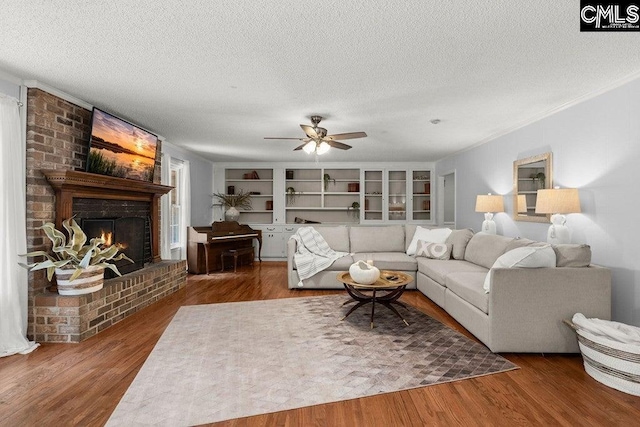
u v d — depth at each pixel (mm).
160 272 4250
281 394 2043
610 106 2941
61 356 2561
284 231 7793
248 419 1804
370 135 4887
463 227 6121
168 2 1777
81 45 2256
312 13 1882
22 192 2736
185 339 2916
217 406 1914
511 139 4516
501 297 2623
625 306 2805
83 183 3197
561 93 3146
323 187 7902
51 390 2072
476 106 3545
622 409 1903
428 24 1992
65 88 3070
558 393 2074
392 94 3182
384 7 1823
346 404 1949
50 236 2852
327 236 5484
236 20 1954
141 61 2504
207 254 5930
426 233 5180
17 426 1728
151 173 4457
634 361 2033
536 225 3977
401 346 2779
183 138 5137
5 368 2359
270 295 4492
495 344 2625
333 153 6559
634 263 2723
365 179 7891
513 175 4438
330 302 4125
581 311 2588
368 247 5434
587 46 2254
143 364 2434
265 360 2510
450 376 2275
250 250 6895
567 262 2686
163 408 1890
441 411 1888
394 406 1933
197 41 2203
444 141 5309
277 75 2752
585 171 3229
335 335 3023
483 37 2143
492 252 3906
